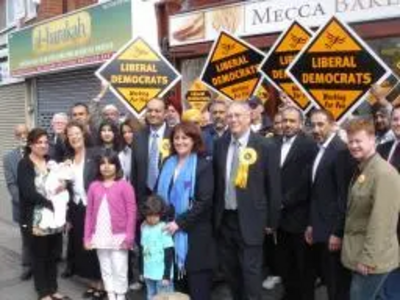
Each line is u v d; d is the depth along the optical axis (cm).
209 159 607
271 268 693
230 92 770
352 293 484
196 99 948
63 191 704
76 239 743
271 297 704
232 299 670
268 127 796
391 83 862
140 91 863
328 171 569
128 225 670
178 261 604
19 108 1841
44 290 716
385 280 495
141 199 686
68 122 797
